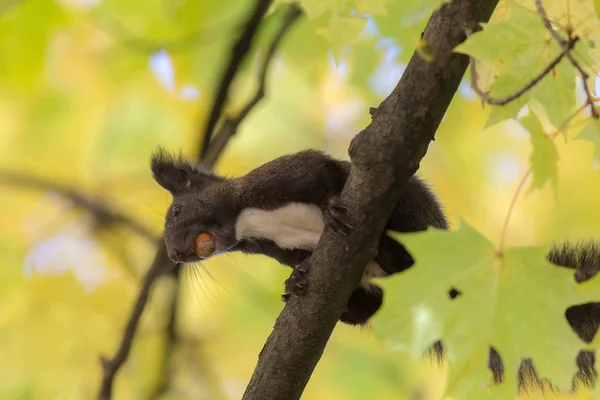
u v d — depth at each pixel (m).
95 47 11.78
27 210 12.76
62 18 11.25
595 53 6.38
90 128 12.82
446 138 11.84
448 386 5.32
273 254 8.71
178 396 12.47
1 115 12.63
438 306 5.27
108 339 12.23
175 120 12.75
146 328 12.38
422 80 6.05
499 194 12.55
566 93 6.03
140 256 12.70
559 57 5.53
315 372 12.82
